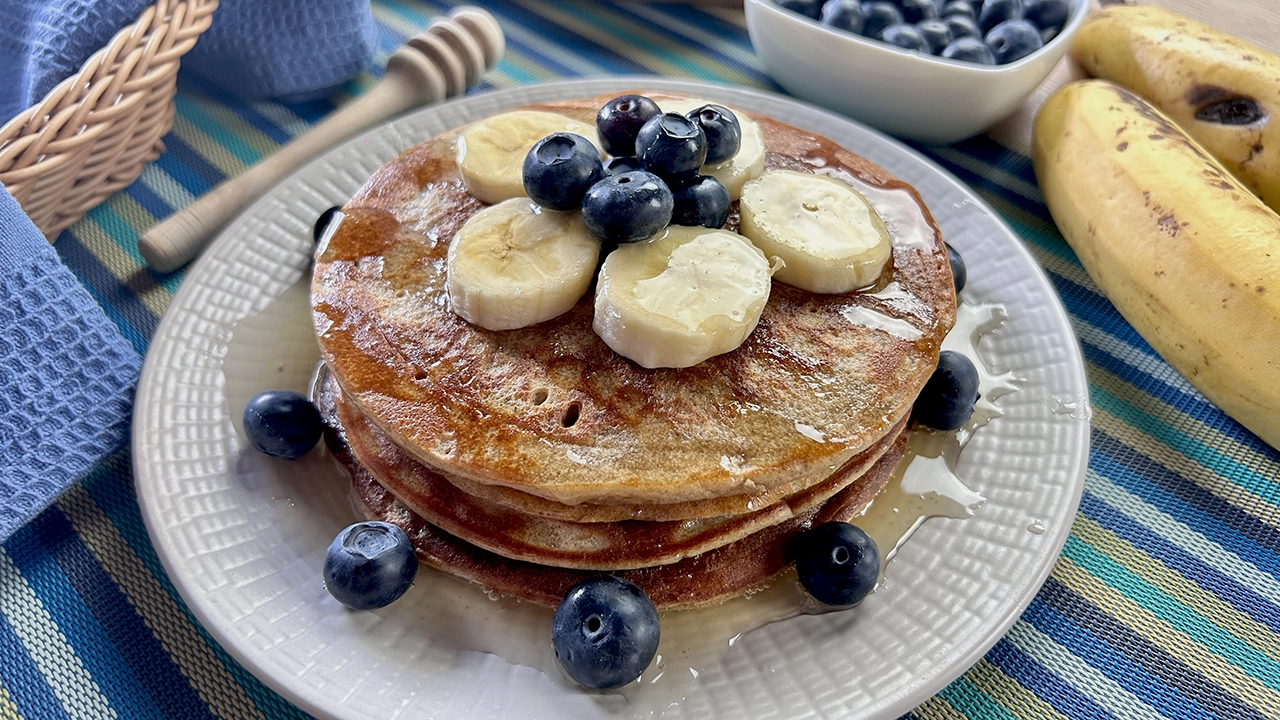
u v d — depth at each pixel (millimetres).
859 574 157
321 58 277
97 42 221
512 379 160
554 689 149
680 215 164
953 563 167
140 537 178
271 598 157
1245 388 189
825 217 174
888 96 265
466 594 164
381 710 141
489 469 150
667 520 156
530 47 314
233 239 212
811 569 160
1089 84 246
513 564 167
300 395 182
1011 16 276
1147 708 157
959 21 273
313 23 270
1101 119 229
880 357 165
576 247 163
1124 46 260
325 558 158
